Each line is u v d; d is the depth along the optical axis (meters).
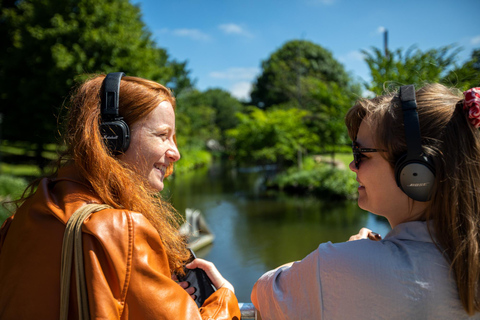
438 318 0.74
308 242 9.20
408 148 0.76
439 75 8.35
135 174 0.90
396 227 0.83
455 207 0.74
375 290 0.76
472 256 0.72
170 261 1.00
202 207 14.18
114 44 17.48
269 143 20.80
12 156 25.61
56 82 16.69
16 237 0.81
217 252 8.60
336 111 16.66
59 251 0.76
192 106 46.62
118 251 0.74
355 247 0.81
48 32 17.17
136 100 0.92
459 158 0.75
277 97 37.97
